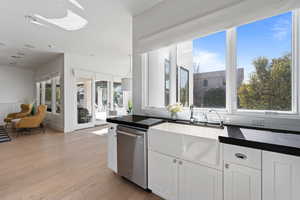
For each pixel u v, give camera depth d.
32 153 3.04
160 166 1.61
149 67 2.53
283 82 1.47
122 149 2.00
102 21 2.77
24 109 5.87
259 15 1.39
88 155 2.95
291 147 0.93
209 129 1.56
